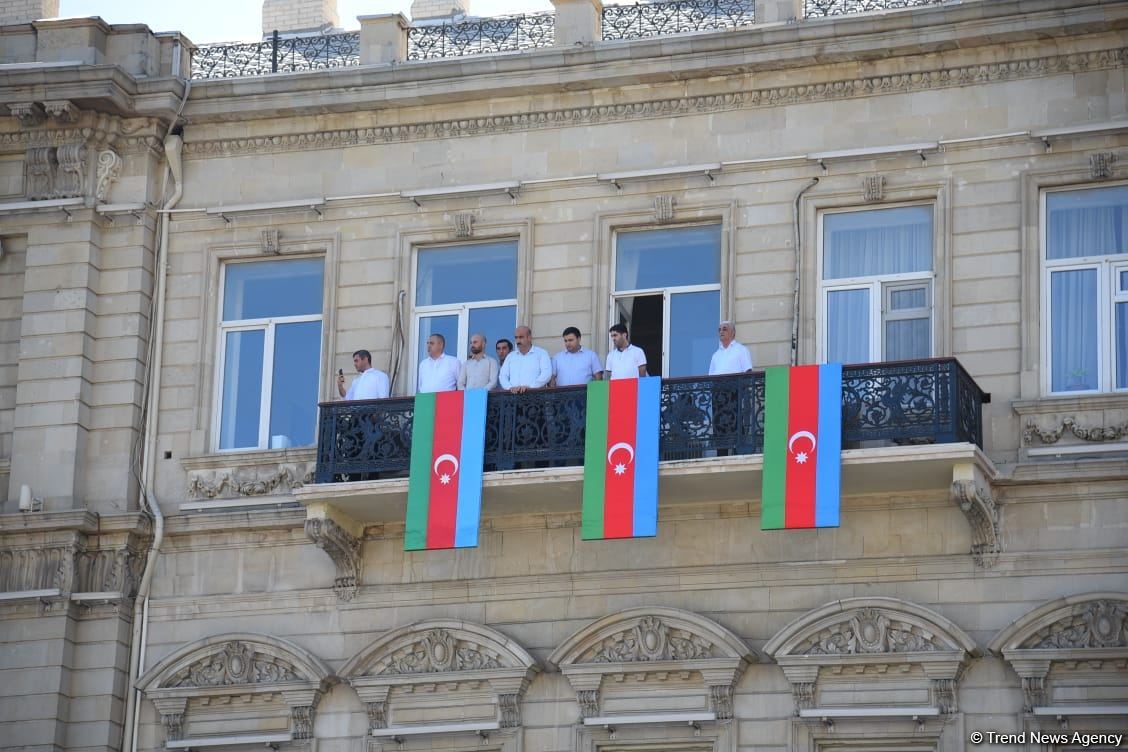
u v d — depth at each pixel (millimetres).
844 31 40719
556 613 39875
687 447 38844
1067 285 39812
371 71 42906
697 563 39500
